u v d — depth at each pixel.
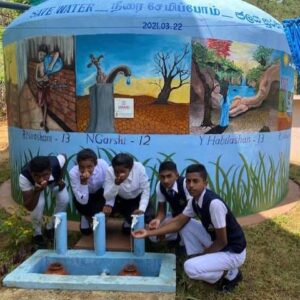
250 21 4.62
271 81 4.90
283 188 5.57
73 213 4.58
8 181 6.54
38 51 4.59
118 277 2.96
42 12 4.64
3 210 4.96
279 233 4.25
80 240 3.89
